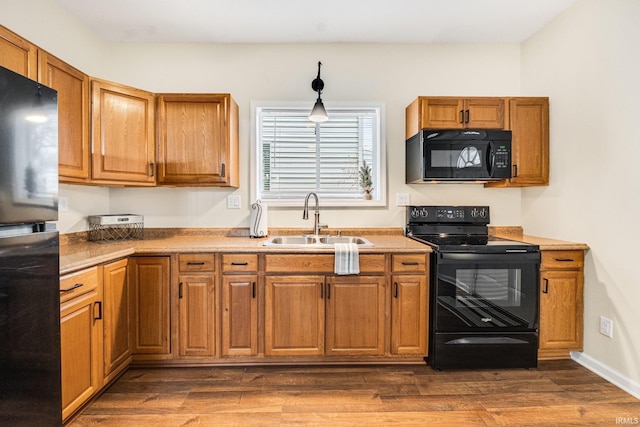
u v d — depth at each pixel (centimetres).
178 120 244
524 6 234
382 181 283
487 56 286
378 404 183
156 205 277
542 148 254
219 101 245
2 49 152
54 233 132
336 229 281
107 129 219
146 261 216
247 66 280
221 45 279
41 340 126
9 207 111
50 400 131
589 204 220
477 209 276
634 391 191
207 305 218
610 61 204
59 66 186
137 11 234
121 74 276
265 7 232
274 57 281
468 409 179
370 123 291
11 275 112
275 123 288
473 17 247
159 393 192
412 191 286
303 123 288
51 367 131
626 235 195
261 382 204
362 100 283
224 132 245
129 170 229
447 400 187
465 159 246
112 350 195
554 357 234
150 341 217
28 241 119
